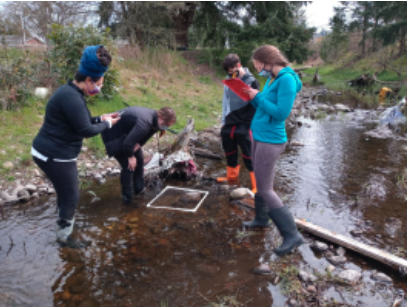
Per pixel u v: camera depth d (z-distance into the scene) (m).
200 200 4.08
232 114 4.13
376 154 6.07
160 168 4.76
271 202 2.86
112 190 4.31
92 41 6.82
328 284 2.56
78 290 2.45
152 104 8.44
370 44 28.25
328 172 5.08
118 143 3.53
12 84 5.91
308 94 16.12
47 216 3.56
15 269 2.65
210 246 3.08
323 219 3.58
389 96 14.27
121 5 13.31
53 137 2.64
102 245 3.05
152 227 3.40
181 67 13.02
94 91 2.71
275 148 2.77
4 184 4.14
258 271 2.71
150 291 2.47
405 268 2.64
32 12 12.62
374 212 3.75
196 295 2.44
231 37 16.91
